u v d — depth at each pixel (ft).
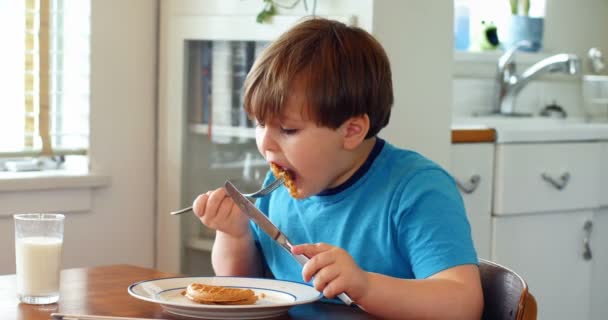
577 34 11.84
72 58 8.07
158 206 8.54
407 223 4.06
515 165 8.47
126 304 3.66
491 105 10.93
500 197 8.40
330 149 4.04
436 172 4.25
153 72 8.48
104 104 8.16
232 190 3.86
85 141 8.14
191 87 8.34
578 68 10.15
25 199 7.58
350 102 4.01
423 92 7.50
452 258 3.82
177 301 3.63
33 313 3.50
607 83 10.94
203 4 8.06
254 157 7.86
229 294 3.59
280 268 4.61
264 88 3.96
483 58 10.73
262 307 3.40
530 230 8.72
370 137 4.34
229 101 8.04
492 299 3.88
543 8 11.48
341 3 7.11
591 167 9.12
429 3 7.47
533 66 10.61
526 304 3.58
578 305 9.20
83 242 8.08
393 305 3.54
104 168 8.18
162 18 8.39
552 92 11.57
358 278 3.45
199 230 8.35
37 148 7.79
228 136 8.06
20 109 7.72
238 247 4.50
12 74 7.68
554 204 8.81
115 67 8.21
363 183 4.34
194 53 8.27
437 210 4.00
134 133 8.38
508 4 11.19
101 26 8.09
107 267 4.50
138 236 8.48
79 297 3.78
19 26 7.70
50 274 3.67
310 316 3.58
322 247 3.53
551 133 8.70
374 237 4.25
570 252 9.07
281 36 4.19
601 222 9.43
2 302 3.68
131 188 8.39
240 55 7.89
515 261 8.63
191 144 8.38
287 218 4.64
